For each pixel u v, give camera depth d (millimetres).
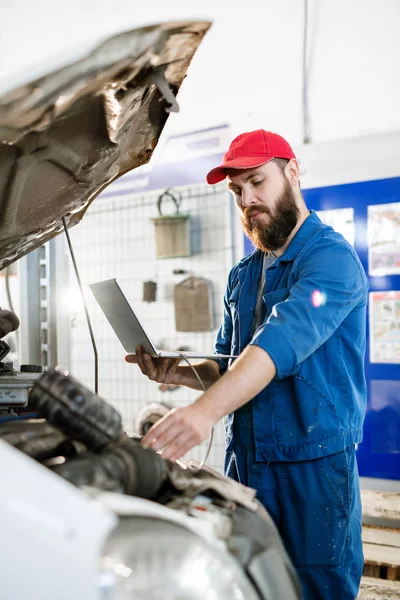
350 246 1387
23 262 2342
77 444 910
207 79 3133
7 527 588
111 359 3541
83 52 750
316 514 1324
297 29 2887
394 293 2604
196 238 3234
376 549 2037
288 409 1363
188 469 1019
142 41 805
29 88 729
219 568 664
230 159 1438
